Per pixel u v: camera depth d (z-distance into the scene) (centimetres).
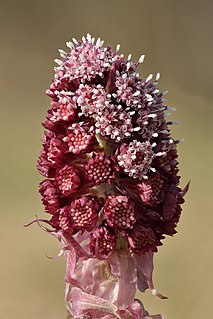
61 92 37
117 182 37
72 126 37
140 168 36
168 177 37
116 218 37
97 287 38
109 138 37
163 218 37
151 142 37
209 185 85
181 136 93
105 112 36
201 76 104
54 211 37
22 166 88
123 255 38
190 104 99
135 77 37
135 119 36
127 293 38
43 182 37
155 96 37
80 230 37
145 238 37
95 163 37
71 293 38
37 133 94
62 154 37
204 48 105
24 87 104
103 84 37
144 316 38
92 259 38
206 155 90
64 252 38
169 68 105
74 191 37
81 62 37
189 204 81
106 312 38
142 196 37
